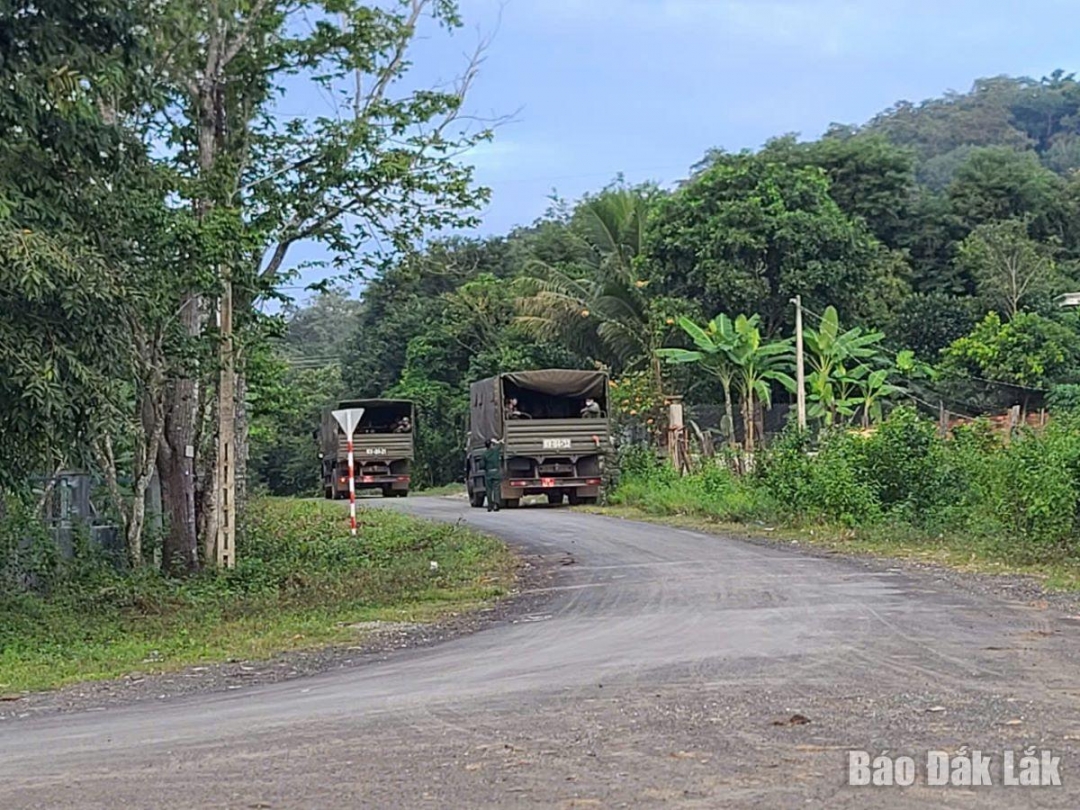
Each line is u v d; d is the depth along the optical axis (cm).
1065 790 610
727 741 720
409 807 612
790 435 2656
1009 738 712
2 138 1373
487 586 1702
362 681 1030
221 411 2044
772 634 1136
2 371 1272
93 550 1888
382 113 2145
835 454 2408
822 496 2344
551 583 1708
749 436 3378
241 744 776
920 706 804
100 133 1472
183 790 666
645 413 3672
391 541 2375
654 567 1812
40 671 1172
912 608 1299
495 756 709
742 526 2484
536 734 760
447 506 3622
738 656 1018
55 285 1279
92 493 2047
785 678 912
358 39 2095
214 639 1351
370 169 2120
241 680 1082
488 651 1158
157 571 1895
